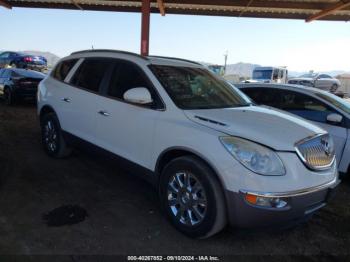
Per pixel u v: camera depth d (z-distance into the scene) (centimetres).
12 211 372
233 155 304
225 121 337
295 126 348
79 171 514
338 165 529
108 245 320
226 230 362
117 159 428
